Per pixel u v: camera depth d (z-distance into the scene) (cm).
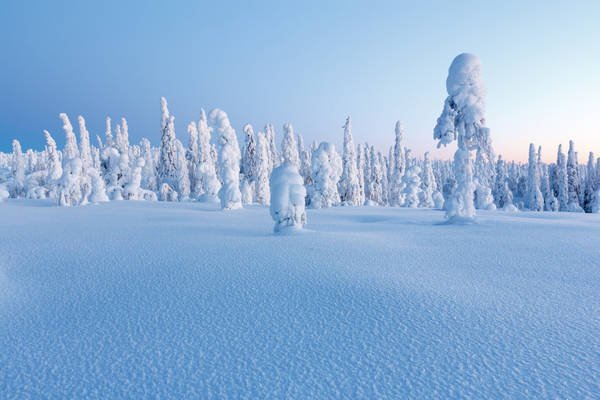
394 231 1495
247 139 4856
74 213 2423
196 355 411
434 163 12069
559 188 6241
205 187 3894
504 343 430
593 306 551
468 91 1797
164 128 5288
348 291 615
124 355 414
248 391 339
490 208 3803
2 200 3516
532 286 652
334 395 330
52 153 4575
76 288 668
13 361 407
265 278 696
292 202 1376
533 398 322
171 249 1010
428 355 404
